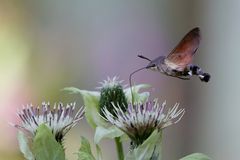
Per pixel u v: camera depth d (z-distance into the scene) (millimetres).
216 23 1730
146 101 897
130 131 882
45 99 1755
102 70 1771
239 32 1713
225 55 1733
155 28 1764
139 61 1732
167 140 1783
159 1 1756
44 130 883
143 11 1775
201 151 1770
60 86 1784
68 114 894
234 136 1738
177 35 1751
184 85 1721
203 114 1754
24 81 1768
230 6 1708
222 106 1746
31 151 896
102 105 916
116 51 1780
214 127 1757
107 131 908
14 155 1615
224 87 1741
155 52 1756
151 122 880
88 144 887
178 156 1783
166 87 1701
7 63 1771
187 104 1739
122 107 912
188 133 1774
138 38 1770
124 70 1750
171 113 887
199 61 1746
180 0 1750
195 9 1741
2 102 1705
